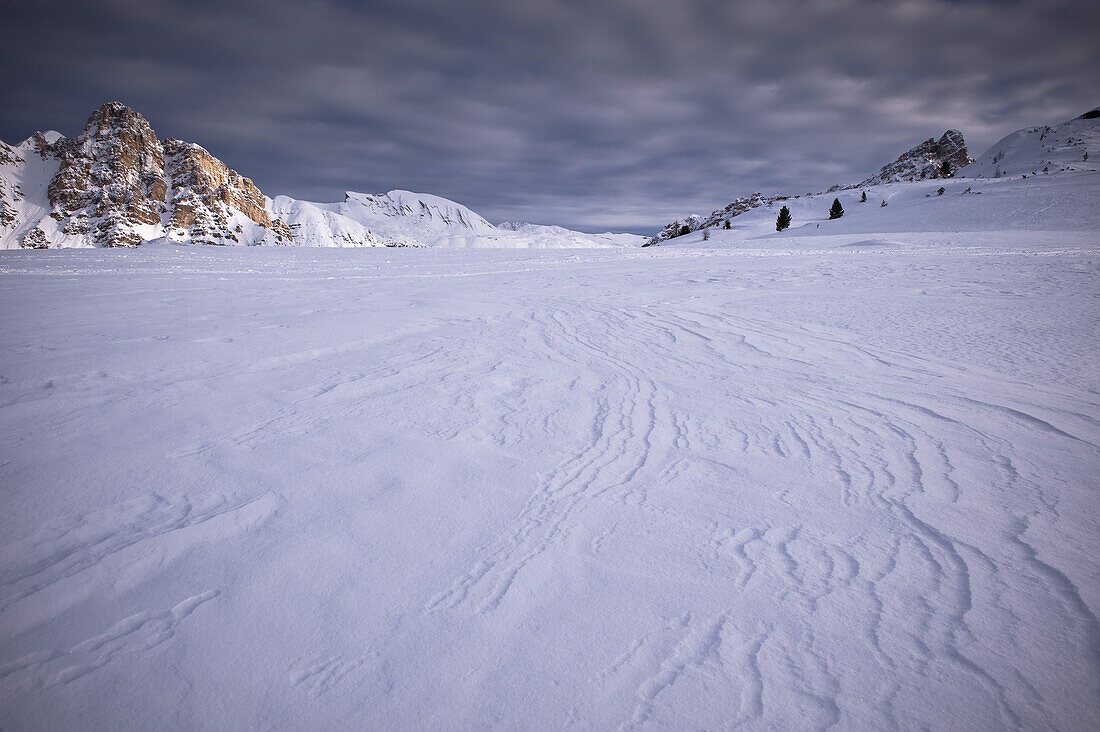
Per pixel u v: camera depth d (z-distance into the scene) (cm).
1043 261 1549
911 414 401
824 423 385
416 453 325
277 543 231
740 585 209
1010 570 218
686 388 471
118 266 1789
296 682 163
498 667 169
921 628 188
